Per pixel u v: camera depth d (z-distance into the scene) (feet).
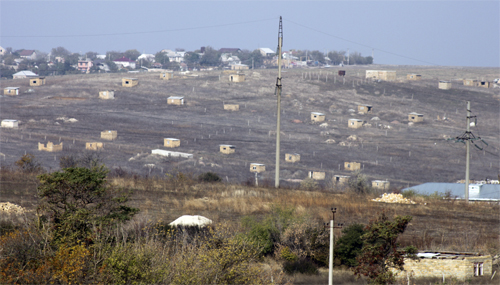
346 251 262.67
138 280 154.61
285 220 286.87
